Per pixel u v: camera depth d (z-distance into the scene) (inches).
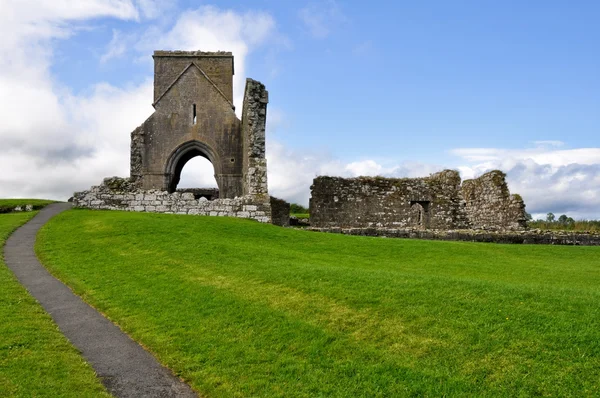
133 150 1360.7
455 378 285.0
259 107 1085.1
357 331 350.0
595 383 269.1
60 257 636.1
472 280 448.1
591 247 808.3
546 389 268.4
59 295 482.0
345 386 288.4
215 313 400.8
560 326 325.7
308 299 409.4
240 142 1348.4
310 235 790.5
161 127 1338.6
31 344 349.4
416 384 282.4
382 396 277.4
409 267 574.2
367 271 494.6
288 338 348.5
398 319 358.0
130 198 1005.2
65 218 895.7
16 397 274.2
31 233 812.0
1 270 563.2
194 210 1000.9
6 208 1189.7
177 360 331.9
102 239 709.3
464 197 1323.8
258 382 297.3
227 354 333.7
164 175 1336.1
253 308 401.4
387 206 1160.8
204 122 1344.7
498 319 344.5
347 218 1136.8
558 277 531.2
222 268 527.8
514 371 285.7
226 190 1343.5
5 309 421.4
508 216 1115.3
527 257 692.7
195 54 1384.1
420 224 1220.5
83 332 386.0
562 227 1240.8
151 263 572.1
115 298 458.9
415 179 1192.2
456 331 333.1
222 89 1389.0
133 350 353.4
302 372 305.7
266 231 788.6
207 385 299.1
